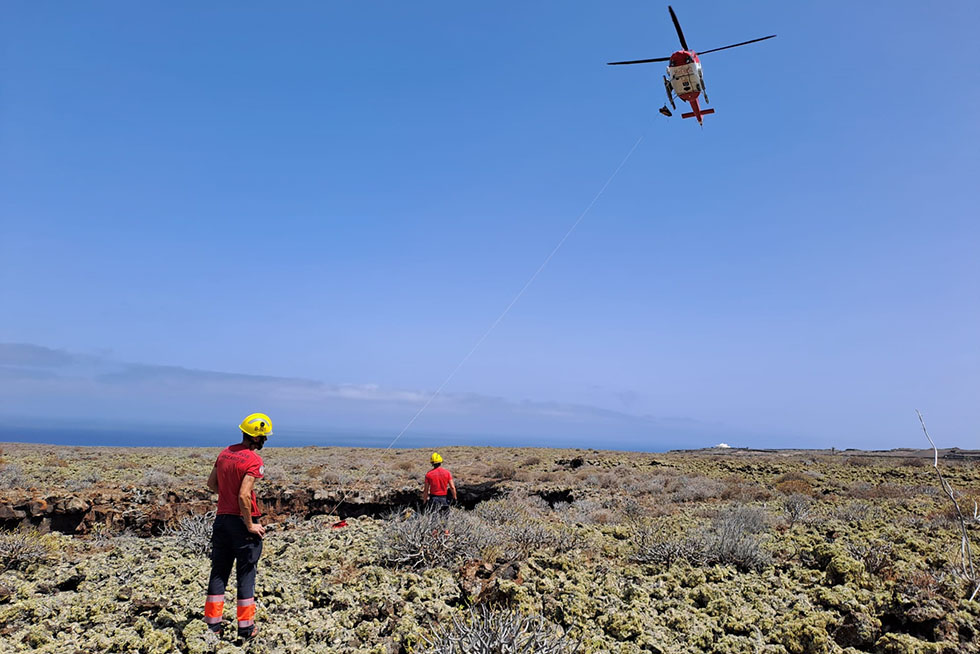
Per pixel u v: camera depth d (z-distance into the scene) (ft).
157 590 26.11
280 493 56.18
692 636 20.95
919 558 28.02
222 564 21.21
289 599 24.82
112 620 22.85
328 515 53.83
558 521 51.90
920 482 79.41
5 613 22.66
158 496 50.85
